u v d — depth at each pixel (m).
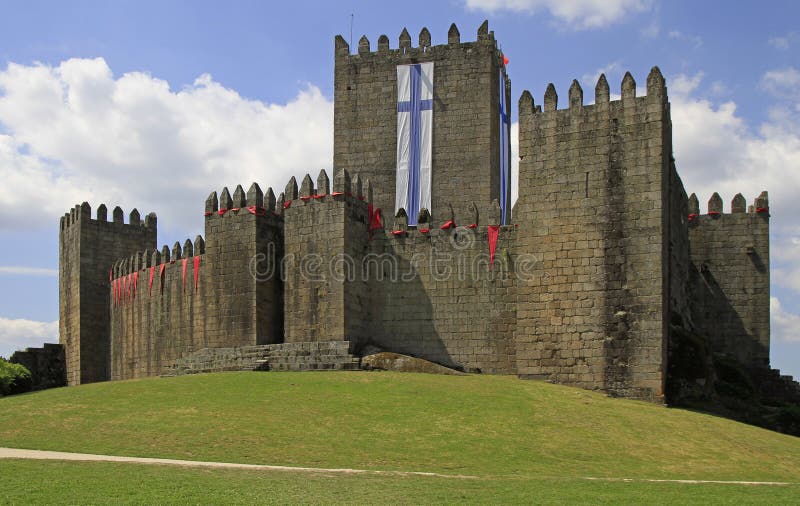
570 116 50.16
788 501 25.77
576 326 48.62
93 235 85.19
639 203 48.03
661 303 46.91
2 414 41.50
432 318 55.12
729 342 63.53
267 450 33.62
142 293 76.62
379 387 44.88
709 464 34.44
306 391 43.97
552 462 33.28
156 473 28.05
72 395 45.84
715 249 64.62
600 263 48.50
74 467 28.97
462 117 66.25
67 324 86.62
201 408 40.62
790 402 59.50
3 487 25.25
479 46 66.44
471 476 30.02
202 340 65.81
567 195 49.72
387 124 67.62
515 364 52.72
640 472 32.62
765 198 64.50
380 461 32.34
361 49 68.81
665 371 47.44
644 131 48.31
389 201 66.88
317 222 55.56
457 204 65.62
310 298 55.28
